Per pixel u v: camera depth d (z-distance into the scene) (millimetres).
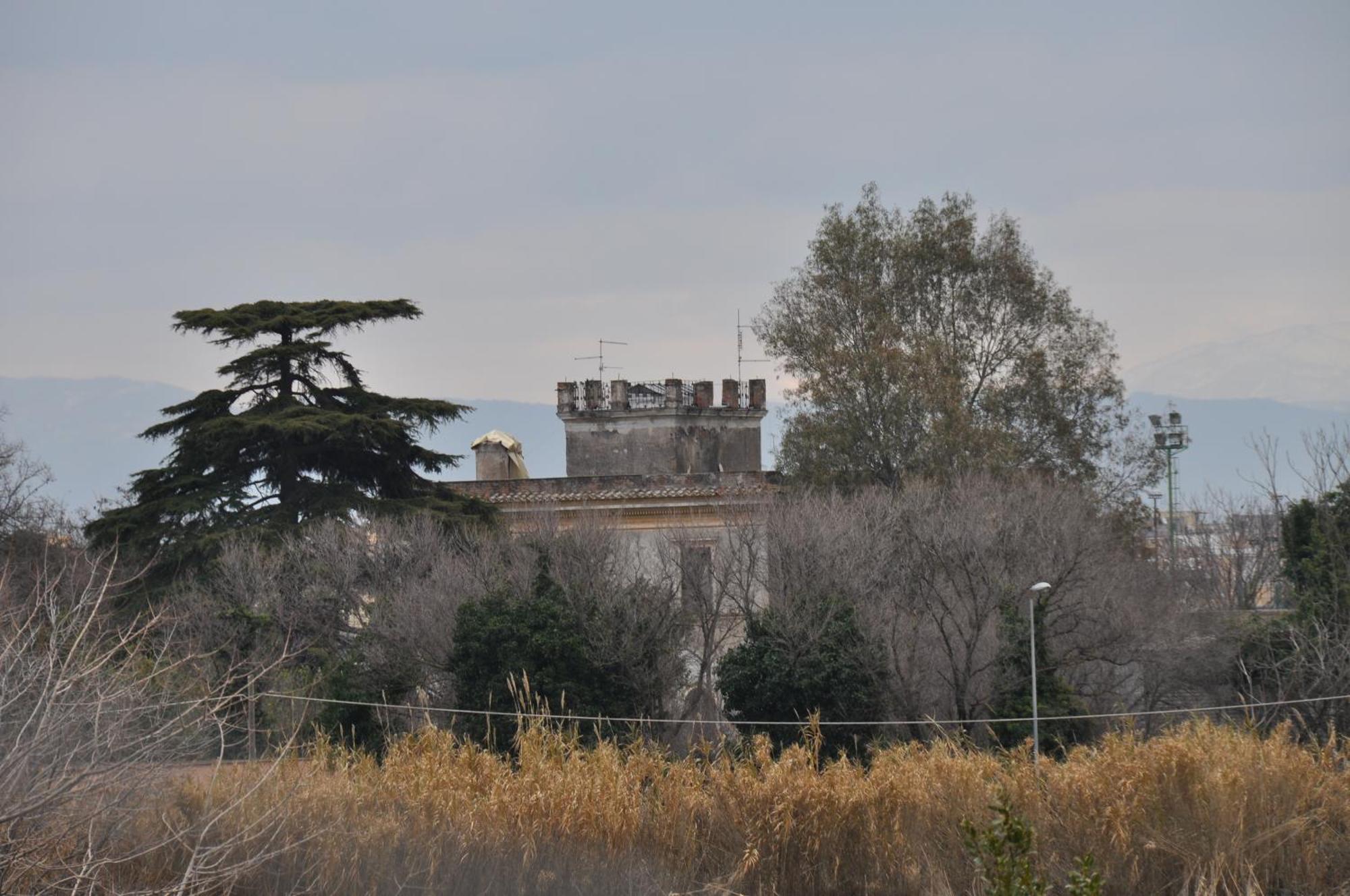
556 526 167375
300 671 130500
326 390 192250
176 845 57156
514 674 129750
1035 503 152625
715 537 169625
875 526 153125
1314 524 139375
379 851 67562
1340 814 70250
